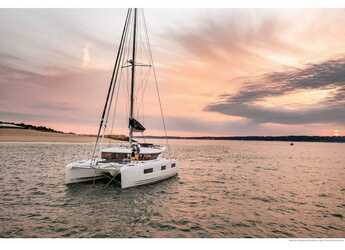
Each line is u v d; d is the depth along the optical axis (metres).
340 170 17.70
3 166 14.87
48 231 5.72
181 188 10.38
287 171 16.81
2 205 7.42
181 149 44.31
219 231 6.07
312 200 9.22
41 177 11.80
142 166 9.73
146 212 7.13
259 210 7.76
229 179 13.05
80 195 8.66
